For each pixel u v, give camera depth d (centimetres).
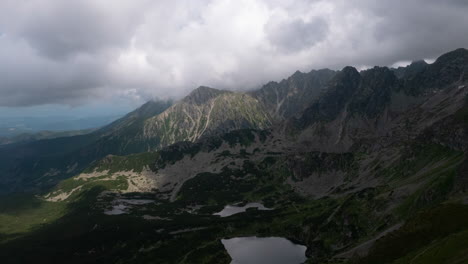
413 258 17688
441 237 18938
